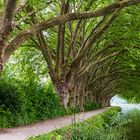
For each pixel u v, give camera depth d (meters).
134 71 62.31
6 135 17.72
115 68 60.28
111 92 90.00
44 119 29.86
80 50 35.03
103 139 21.89
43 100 30.72
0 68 13.78
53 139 14.98
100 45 44.09
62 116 34.06
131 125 41.03
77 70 38.91
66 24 37.97
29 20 29.27
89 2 29.00
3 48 13.72
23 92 26.55
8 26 13.43
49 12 35.47
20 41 14.38
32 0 23.39
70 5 31.38
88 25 40.19
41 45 33.53
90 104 59.00
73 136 18.94
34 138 15.62
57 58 35.19
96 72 57.38
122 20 37.09
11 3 12.94
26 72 44.78
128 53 45.53
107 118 40.34
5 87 24.17
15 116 23.97
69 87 39.53
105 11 15.00
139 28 37.69
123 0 15.04
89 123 25.84
